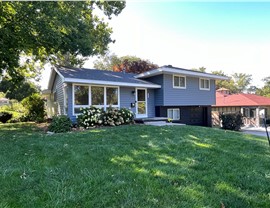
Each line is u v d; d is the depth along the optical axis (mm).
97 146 5230
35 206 2336
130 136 6730
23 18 9508
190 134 7184
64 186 2836
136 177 3207
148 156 4398
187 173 3412
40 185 2861
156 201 2463
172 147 5270
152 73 14297
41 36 9922
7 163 3871
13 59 10305
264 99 25250
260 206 2436
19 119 16562
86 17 16469
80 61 18984
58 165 3756
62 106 12867
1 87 20438
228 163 4027
